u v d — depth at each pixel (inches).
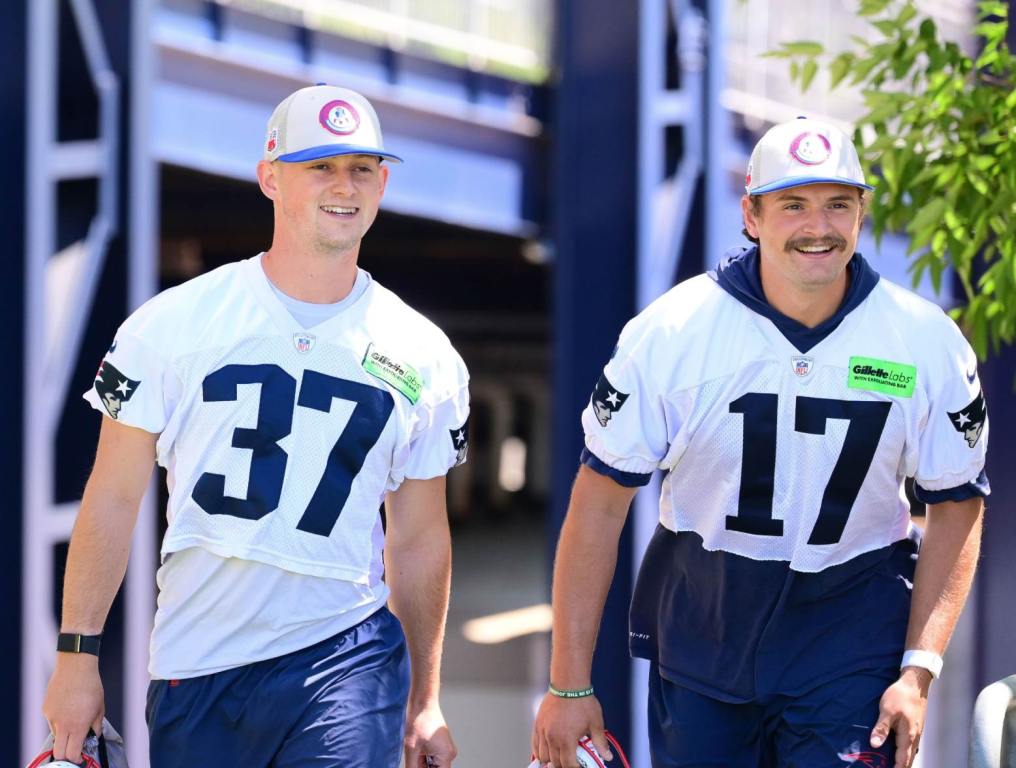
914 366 360.8
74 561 352.8
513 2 1476.4
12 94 820.6
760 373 361.1
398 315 368.2
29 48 817.5
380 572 374.9
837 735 368.5
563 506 1160.8
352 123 346.6
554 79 1471.5
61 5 878.4
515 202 1503.4
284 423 351.6
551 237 1540.4
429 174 1403.8
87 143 893.8
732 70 1370.6
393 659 368.5
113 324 903.1
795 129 350.3
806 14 1396.4
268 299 354.3
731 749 390.0
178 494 355.3
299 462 352.2
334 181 347.6
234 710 355.6
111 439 355.6
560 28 1158.3
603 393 371.6
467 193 1445.6
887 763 365.1
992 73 502.9
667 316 366.9
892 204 502.6
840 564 375.6
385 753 361.1
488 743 1153.4
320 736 353.1
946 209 470.9
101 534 352.5
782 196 346.6
